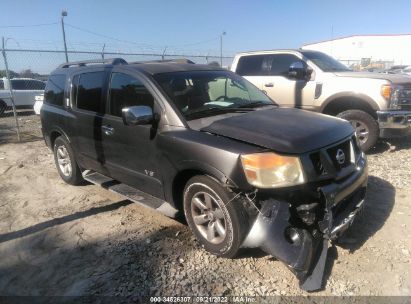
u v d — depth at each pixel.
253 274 3.38
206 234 3.66
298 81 7.55
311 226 3.24
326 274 3.34
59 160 5.95
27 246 4.05
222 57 18.06
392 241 3.83
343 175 3.42
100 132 4.69
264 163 3.12
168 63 4.73
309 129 3.47
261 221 3.20
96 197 5.34
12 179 6.37
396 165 6.25
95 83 4.89
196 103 4.05
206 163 3.39
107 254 3.79
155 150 3.92
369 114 6.85
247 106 4.35
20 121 13.75
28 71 13.83
